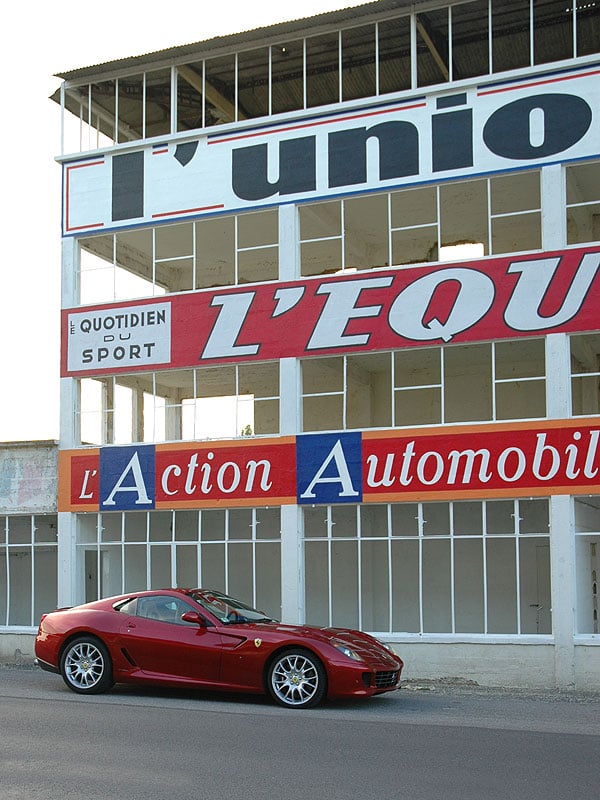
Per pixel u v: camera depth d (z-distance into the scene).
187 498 18.73
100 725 10.21
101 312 19.89
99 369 19.78
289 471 17.97
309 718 10.91
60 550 19.72
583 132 16.62
